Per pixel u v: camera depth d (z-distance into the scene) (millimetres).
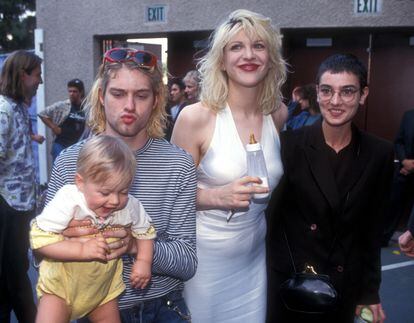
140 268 1765
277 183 2420
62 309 1790
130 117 1811
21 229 3369
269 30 2309
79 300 1791
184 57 7230
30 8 21672
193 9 6652
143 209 1817
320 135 2365
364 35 6492
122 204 1718
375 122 6586
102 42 7602
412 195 6070
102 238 1701
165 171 1916
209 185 2357
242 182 2119
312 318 2428
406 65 6359
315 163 2336
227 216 2314
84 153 1692
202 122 2326
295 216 2430
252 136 2182
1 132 3227
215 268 2393
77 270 1739
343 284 2369
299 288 2283
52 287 1770
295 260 2420
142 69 1823
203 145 2342
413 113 5906
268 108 2455
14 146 3328
